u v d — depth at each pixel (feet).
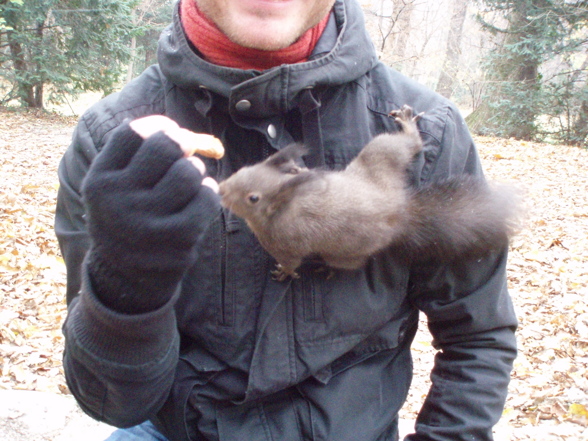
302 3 2.18
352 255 2.26
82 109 27.35
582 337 7.26
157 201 1.66
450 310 2.51
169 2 33.96
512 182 2.51
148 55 33.88
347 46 2.31
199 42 2.29
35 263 8.41
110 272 1.76
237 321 2.31
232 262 2.29
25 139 18.16
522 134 23.35
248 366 2.31
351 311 2.35
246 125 2.27
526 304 8.20
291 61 2.32
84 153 2.45
